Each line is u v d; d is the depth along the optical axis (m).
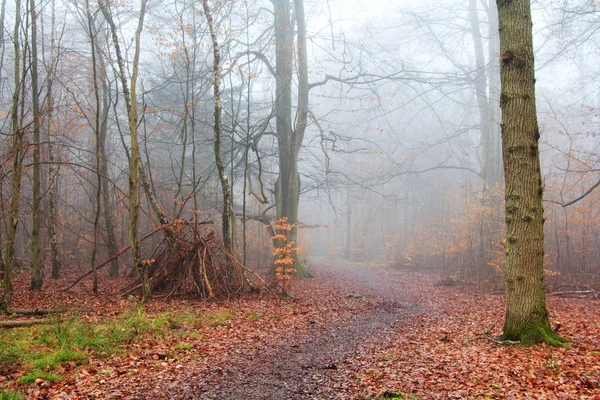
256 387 6.31
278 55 23.58
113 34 14.65
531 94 7.67
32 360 7.11
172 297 15.01
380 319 11.91
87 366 7.04
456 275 22.03
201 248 15.52
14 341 8.10
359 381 6.44
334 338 9.56
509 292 8.02
